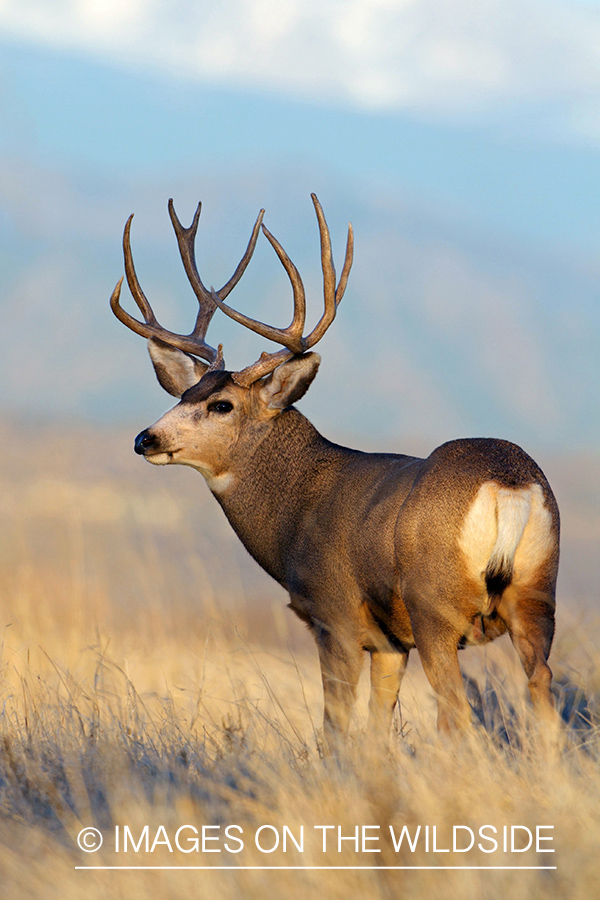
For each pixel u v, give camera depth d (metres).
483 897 13.22
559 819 14.89
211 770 18.62
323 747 20.16
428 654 21.11
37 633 32.03
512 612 20.73
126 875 14.05
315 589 24.81
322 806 15.74
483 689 24.36
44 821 16.78
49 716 22.28
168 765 18.97
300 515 25.62
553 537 20.77
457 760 17.06
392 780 16.61
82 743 20.22
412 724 22.94
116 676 25.52
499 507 20.39
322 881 13.62
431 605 20.98
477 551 20.48
